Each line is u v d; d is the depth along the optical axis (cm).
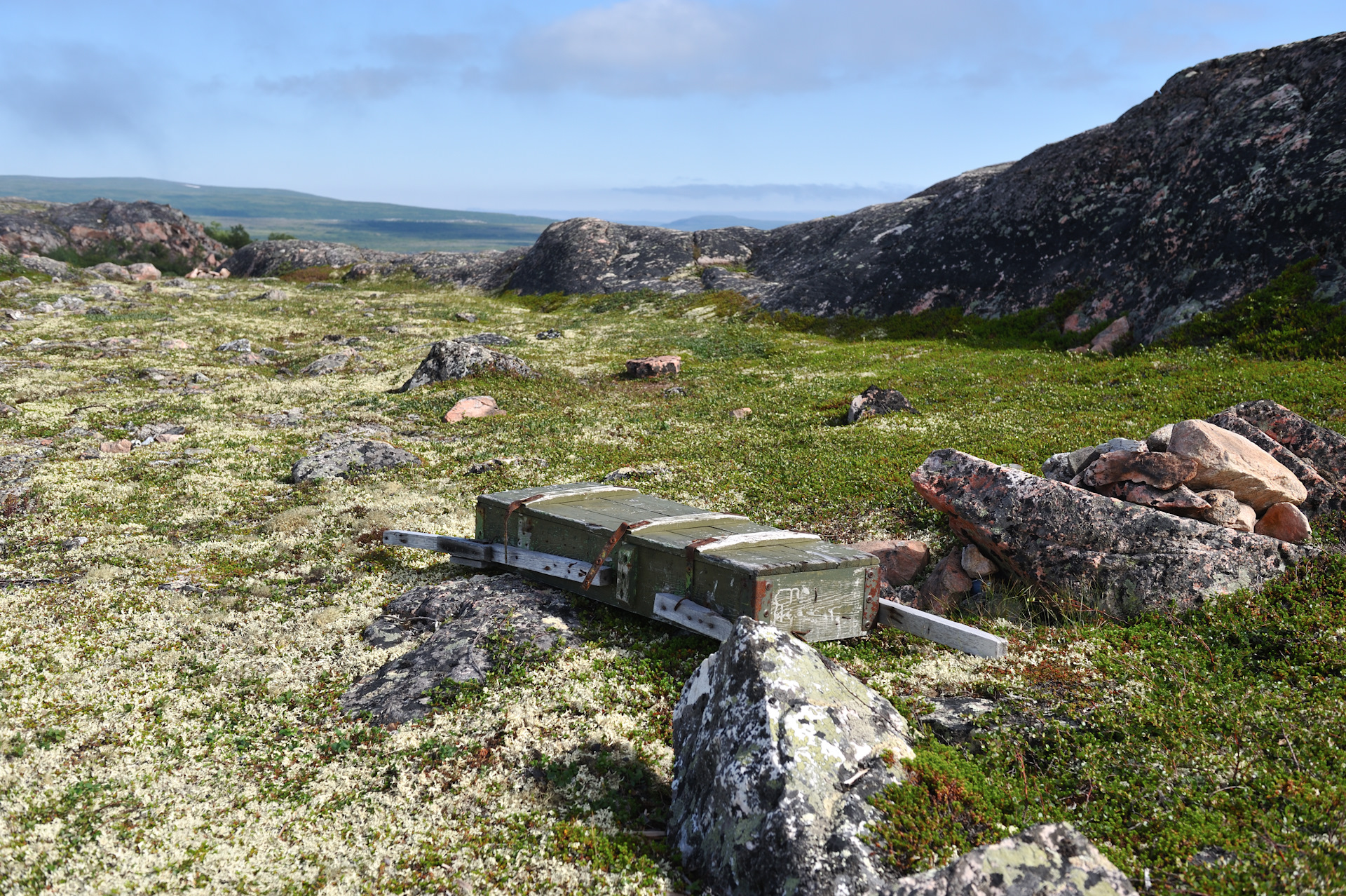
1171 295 3178
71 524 1561
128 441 2205
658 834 651
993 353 3347
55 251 8256
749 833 562
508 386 3084
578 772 725
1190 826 581
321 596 1210
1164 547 982
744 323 4794
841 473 1711
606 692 861
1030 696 799
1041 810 611
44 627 1073
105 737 802
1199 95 3806
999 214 4459
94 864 603
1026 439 1841
